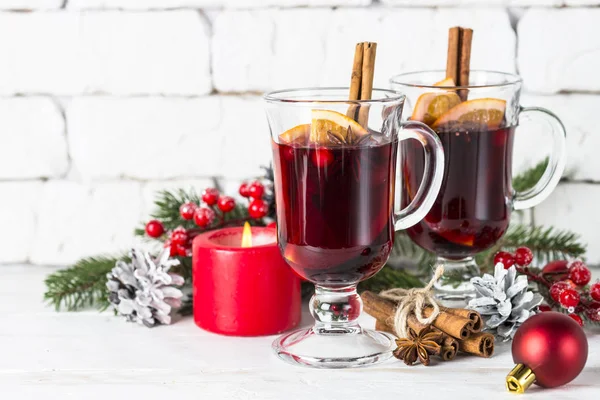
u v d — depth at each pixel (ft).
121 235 3.29
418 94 2.75
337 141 2.51
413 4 3.14
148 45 3.19
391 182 2.61
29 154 3.26
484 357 2.63
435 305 2.64
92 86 3.22
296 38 3.17
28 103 3.23
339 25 3.16
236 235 2.90
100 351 2.69
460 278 2.89
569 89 3.16
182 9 3.18
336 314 2.68
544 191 2.86
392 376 2.55
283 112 2.55
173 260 2.85
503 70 3.16
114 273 2.85
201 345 2.72
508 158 2.79
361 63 2.61
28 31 3.20
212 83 3.21
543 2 3.12
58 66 3.21
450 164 2.73
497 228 2.79
